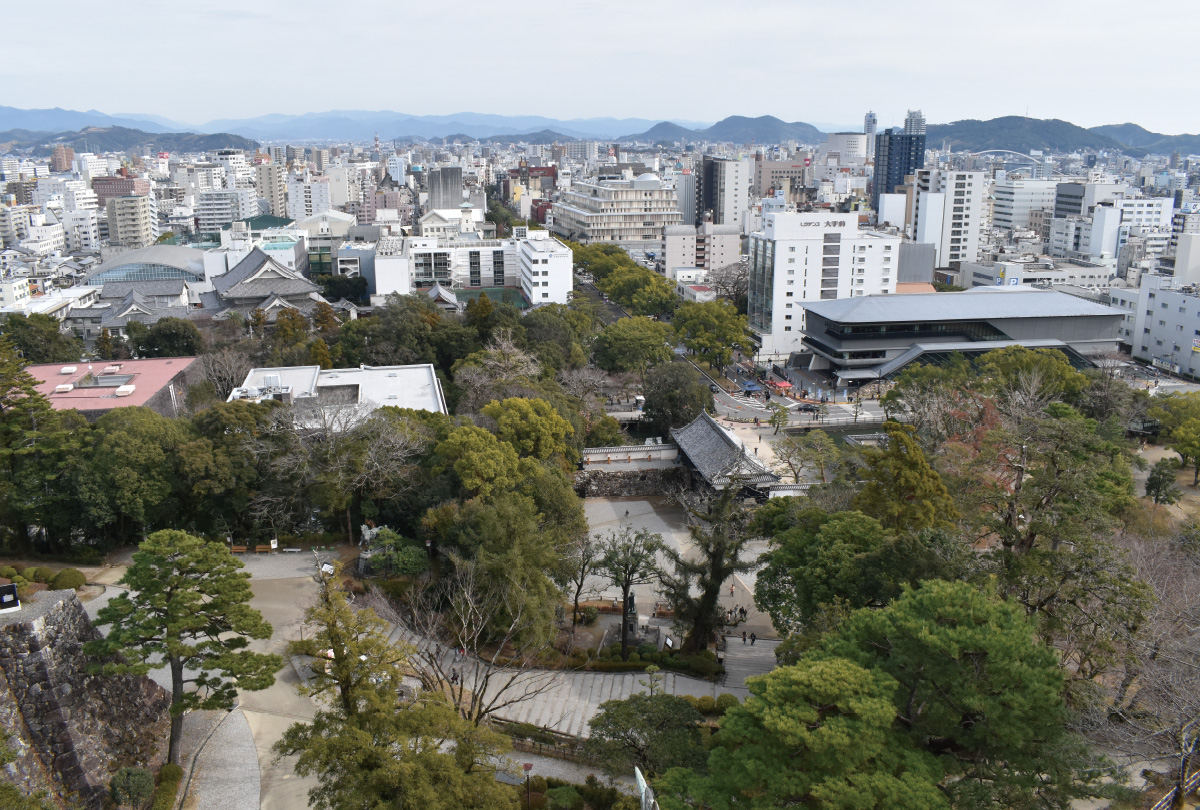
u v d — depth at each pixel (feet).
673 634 268.82
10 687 169.37
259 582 273.13
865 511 244.42
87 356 578.25
